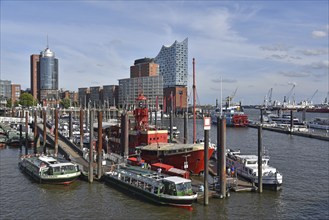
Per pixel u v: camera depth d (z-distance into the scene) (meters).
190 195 52.72
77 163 79.19
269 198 57.72
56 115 92.88
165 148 73.81
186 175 61.59
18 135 131.75
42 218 50.34
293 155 106.88
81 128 102.75
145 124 91.62
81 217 50.56
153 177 58.97
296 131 178.00
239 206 53.66
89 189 64.25
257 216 50.22
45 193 62.41
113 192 62.12
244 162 68.50
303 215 51.00
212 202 55.12
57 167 68.00
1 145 124.12
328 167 86.94
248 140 151.00
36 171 71.88
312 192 62.94
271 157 102.94
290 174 78.44
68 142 103.19
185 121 106.81
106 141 101.50
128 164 76.31
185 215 50.34
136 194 59.31
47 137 117.62
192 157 71.06
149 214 51.06
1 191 64.00
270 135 173.00
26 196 60.78
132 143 89.75
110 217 50.31
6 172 80.62
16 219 50.00
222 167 56.69
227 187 59.75
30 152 110.94
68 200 58.12
